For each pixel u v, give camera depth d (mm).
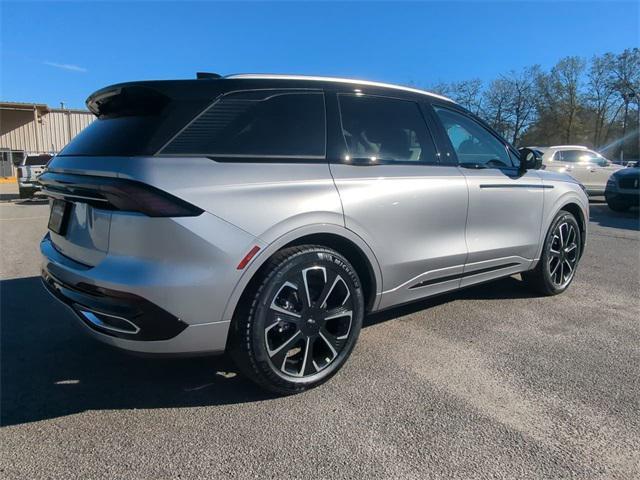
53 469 2250
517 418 2686
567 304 4645
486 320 4191
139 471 2238
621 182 12062
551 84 48062
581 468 2277
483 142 4207
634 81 48969
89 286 2531
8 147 34406
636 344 3701
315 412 2738
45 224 10945
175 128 2568
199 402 2854
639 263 6445
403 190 3283
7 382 3090
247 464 2295
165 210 2389
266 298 2658
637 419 2686
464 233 3779
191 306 2459
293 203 2748
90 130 3010
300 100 3031
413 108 3646
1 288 5211
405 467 2275
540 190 4457
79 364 3354
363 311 3145
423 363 3355
